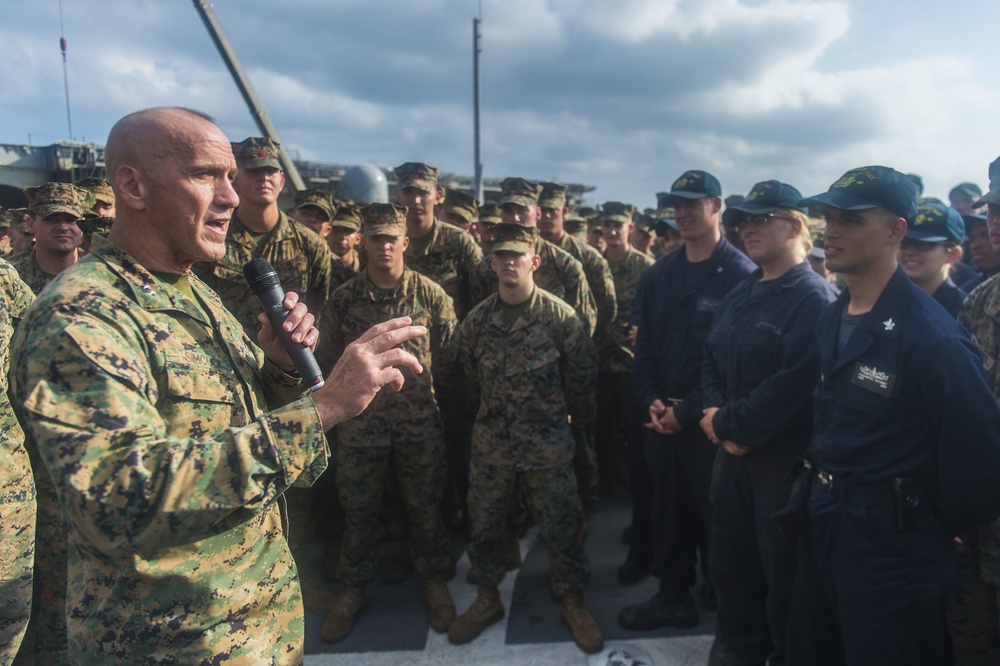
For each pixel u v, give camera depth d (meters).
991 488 1.87
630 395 4.91
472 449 3.32
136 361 1.25
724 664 2.76
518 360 3.14
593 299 4.54
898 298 2.03
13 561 2.34
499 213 5.29
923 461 1.96
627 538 4.14
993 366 2.51
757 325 2.64
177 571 1.32
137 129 1.36
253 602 1.43
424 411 3.33
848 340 2.11
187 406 1.36
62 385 1.15
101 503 1.09
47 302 1.25
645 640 3.08
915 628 1.95
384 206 3.44
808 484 2.25
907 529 1.94
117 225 1.44
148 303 1.37
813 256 5.23
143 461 1.13
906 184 2.06
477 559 3.22
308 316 1.61
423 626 3.26
